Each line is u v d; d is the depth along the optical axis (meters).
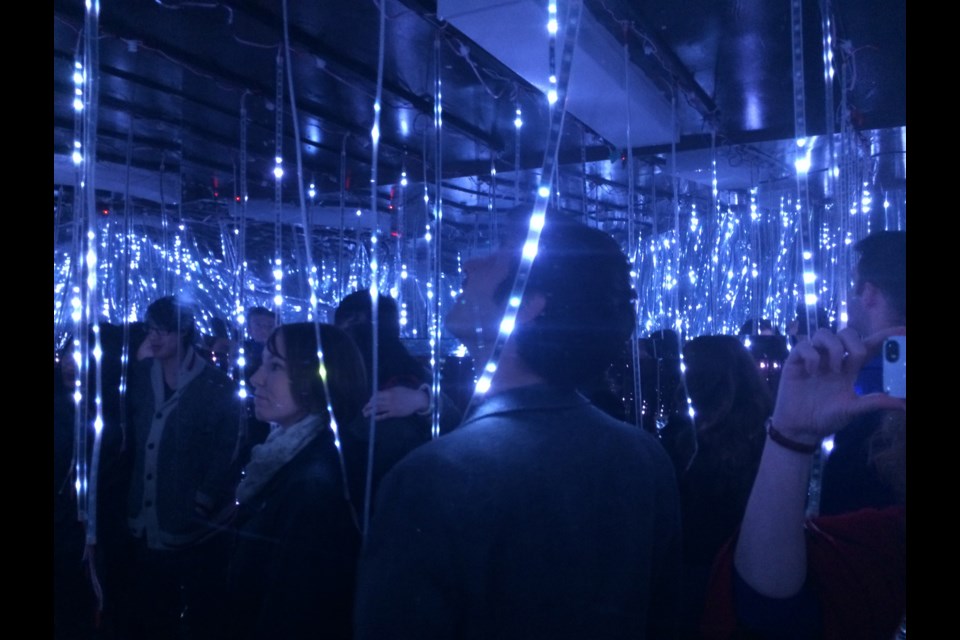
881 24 2.47
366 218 5.46
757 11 2.38
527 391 0.95
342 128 3.59
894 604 0.96
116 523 2.71
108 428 2.66
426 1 2.32
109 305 4.32
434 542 0.82
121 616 2.68
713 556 1.65
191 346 2.66
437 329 1.59
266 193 4.89
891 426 1.06
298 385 1.69
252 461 1.70
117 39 2.49
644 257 6.27
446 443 0.88
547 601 0.83
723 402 1.72
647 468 1.00
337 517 1.46
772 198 5.10
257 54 2.72
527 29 2.26
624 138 3.61
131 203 4.87
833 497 1.17
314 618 1.41
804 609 0.97
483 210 5.53
